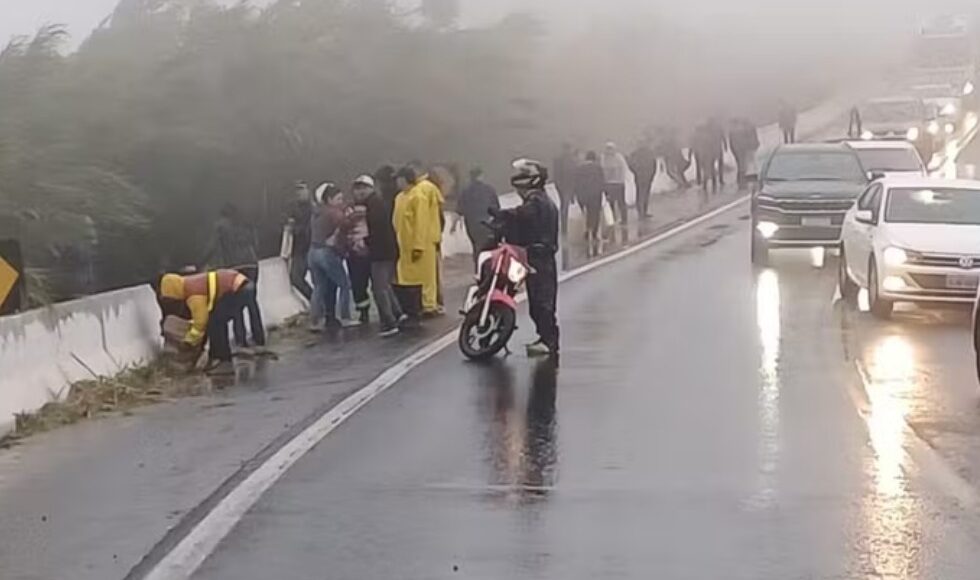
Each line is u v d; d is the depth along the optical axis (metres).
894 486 13.97
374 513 13.14
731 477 14.42
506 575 11.20
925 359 22.03
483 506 13.36
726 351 23.16
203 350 23.06
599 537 12.26
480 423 17.39
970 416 17.48
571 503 13.45
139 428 17.86
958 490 13.78
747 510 13.11
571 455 15.52
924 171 42.25
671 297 31.03
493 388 19.97
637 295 31.50
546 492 13.88
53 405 18.77
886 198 28.41
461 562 11.57
